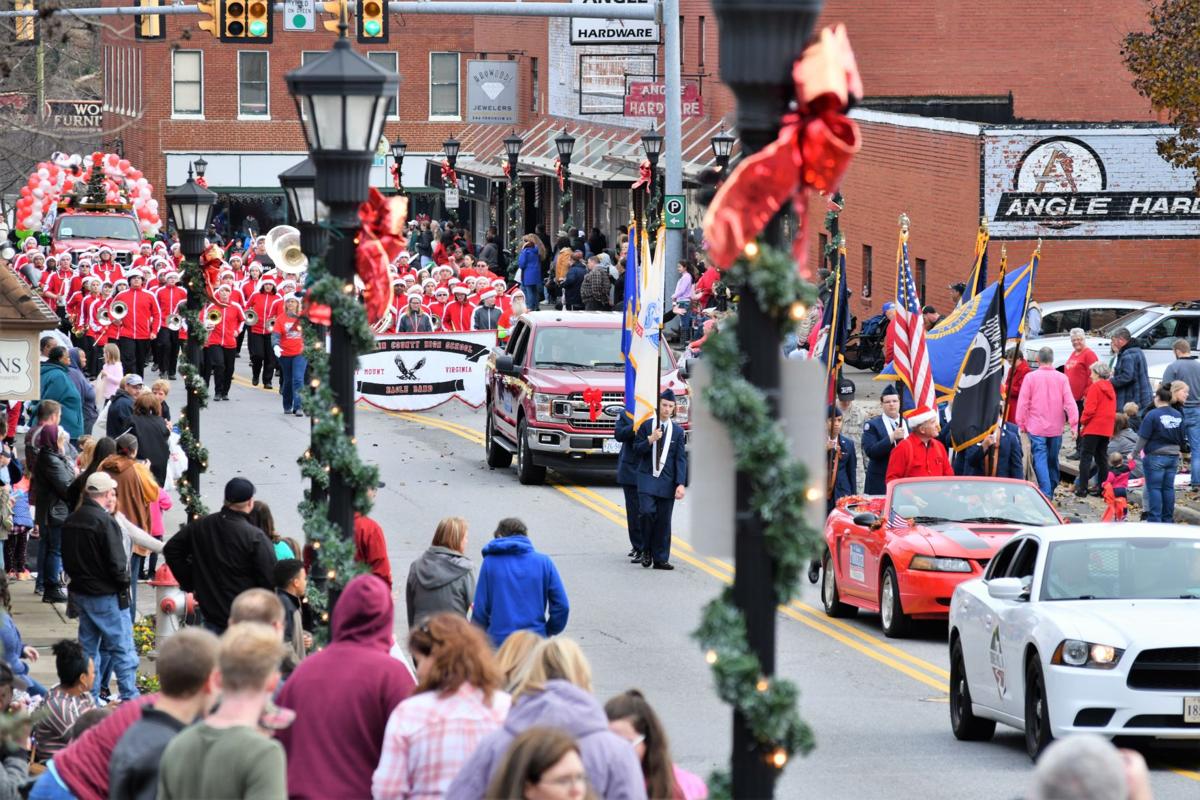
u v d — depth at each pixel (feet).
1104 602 72.28
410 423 187.93
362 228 58.34
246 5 156.04
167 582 87.86
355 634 44.21
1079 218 196.34
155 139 419.95
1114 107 251.80
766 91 33.53
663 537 117.60
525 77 364.38
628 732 41.24
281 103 424.46
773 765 34.30
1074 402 137.90
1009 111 249.55
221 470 149.18
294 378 181.78
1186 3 170.50
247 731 37.40
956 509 102.68
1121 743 73.77
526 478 150.20
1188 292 197.67
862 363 214.69
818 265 245.04
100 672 80.33
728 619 34.01
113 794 40.04
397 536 126.52
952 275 203.72
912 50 250.78
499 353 161.07
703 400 34.14
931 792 66.85
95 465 95.30
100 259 208.03
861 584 104.01
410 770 41.19
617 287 241.14
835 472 116.37
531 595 71.05
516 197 282.56
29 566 114.83
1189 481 142.72
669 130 192.34
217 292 192.85
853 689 88.12
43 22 92.38
